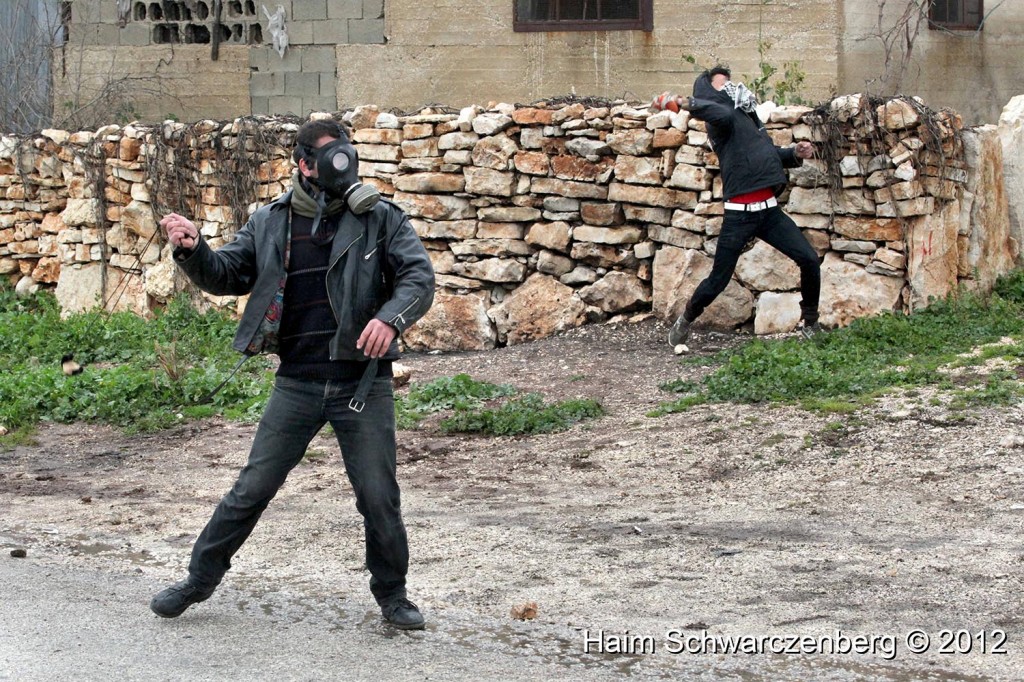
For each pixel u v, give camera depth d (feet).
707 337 33.27
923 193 31.94
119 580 18.19
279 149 38.50
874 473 21.93
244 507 15.48
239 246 15.25
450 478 24.08
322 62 46.39
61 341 37.11
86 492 24.16
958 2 44.24
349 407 14.90
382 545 15.38
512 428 26.89
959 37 43.98
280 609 16.72
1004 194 35.06
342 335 14.71
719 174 33.35
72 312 41.37
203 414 29.89
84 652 14.88
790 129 32.55
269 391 31.12
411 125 36.09
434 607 16.70
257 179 38.65
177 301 39.11
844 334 30.83
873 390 26.40
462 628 15.81
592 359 32.09
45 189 43.06
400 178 36.29
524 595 17.10
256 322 14.93
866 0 42.37
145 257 40.70
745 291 33.63
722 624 15.62
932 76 43.78
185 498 23.52
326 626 15.96
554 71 44.52
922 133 31.81
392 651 14.93
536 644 15.16
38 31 50.78
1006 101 44.98
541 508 21.59
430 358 34.73
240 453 26.84
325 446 26.84
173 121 41.83
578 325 35.37
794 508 20.58
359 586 17.79
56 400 30.94
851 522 19.58
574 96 36.37
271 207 15.17
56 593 17.44
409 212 36.32
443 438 26.96
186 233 14.35
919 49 43.39
